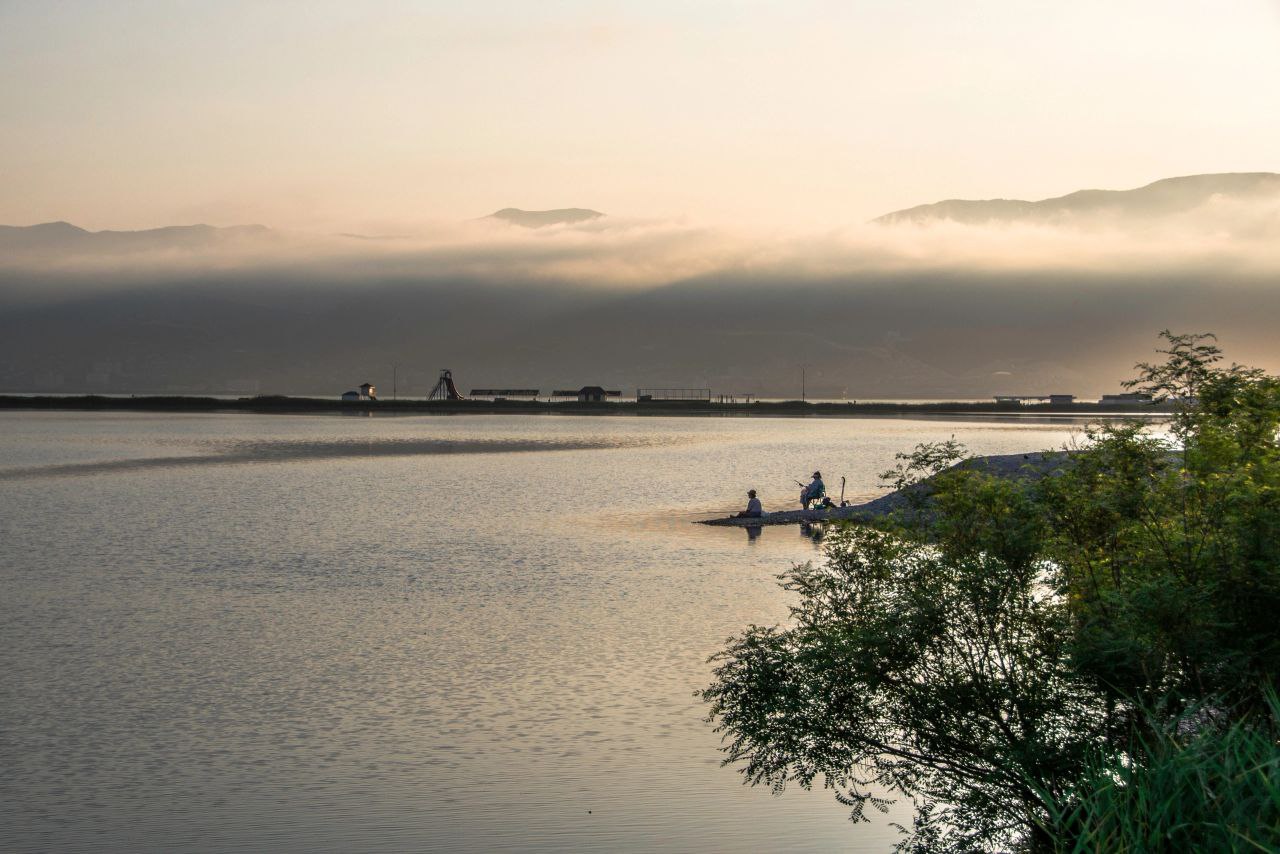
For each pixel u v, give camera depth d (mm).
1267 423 15992
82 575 43781
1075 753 14242
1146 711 13117
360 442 152625
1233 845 10430
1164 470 15992
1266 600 14016
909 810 20109
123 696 26516
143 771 21547
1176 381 17000
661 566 45906
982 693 15211
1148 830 11414
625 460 116375
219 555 49312
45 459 114312
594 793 20516
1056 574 16016
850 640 15992
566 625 34281
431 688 27328
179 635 32969
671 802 20141
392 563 46969
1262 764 10984
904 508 17391
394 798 20266
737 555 49031
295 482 88750
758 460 115938
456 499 75250
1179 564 14867
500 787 20719
